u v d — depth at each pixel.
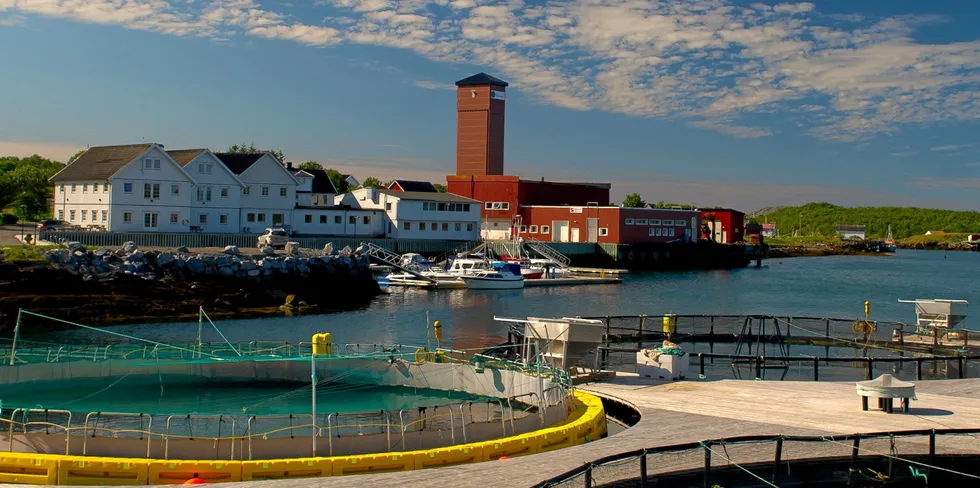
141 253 63.53
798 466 19.41
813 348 45.00
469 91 151.62
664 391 28.69
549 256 116.81
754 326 54.34
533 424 23.86
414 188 126.31
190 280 64.38
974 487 20.30
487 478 17.97
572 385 27.72
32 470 19.34
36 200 111.50
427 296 79.88
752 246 147.50
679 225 136.00
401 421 22.38
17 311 54.09
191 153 91.06
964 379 30.75
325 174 125.00
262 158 96.50
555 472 18.44
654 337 46.06
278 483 17.59
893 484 19.84
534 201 134.50
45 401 29.83
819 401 26.78
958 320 45.16
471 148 152.25
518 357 36.22
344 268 76.62
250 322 58.59
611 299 81.31
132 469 19.28
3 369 31.12
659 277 113.31
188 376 33.44
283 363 33.62
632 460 18.11
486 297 80.25
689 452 19.89
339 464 19.92
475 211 114.25
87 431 22.31
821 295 91.50
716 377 33.12
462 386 31.06
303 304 66.94
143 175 83.81
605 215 126.50
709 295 88.44
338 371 33.06
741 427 22.89
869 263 173.12
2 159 158.00
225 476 19.41
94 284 58.75
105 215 82.19
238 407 29.17
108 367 33.00
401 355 33.75
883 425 23.14
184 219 87.12
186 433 23.84
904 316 71.94
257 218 96.44
